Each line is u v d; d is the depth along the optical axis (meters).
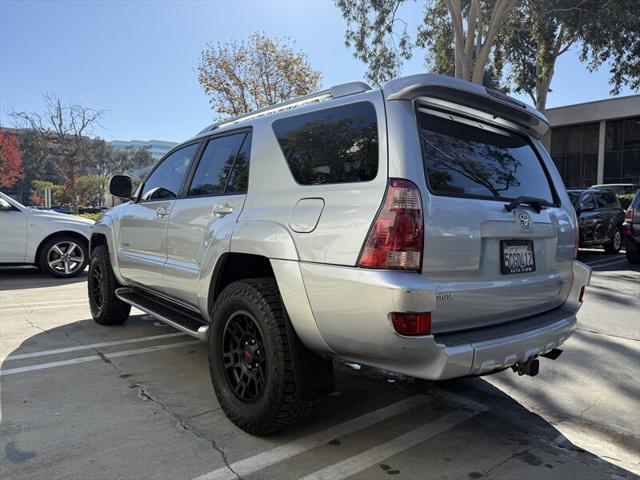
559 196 3.42
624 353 4.72
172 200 3.97
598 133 32.19
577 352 4.75
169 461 2.62
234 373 3.03
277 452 2.76
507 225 2.76
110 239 5.00
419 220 2.31
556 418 3.36
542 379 4.06
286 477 2.51
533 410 3.47
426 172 2.46
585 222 11.97
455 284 2.47
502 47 25.88
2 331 5.14
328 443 2.89
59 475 2.46
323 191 2.62
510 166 3.12
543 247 3.12
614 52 22.81
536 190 3.25
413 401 3.56
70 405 3.30
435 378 2.30
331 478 2.52
